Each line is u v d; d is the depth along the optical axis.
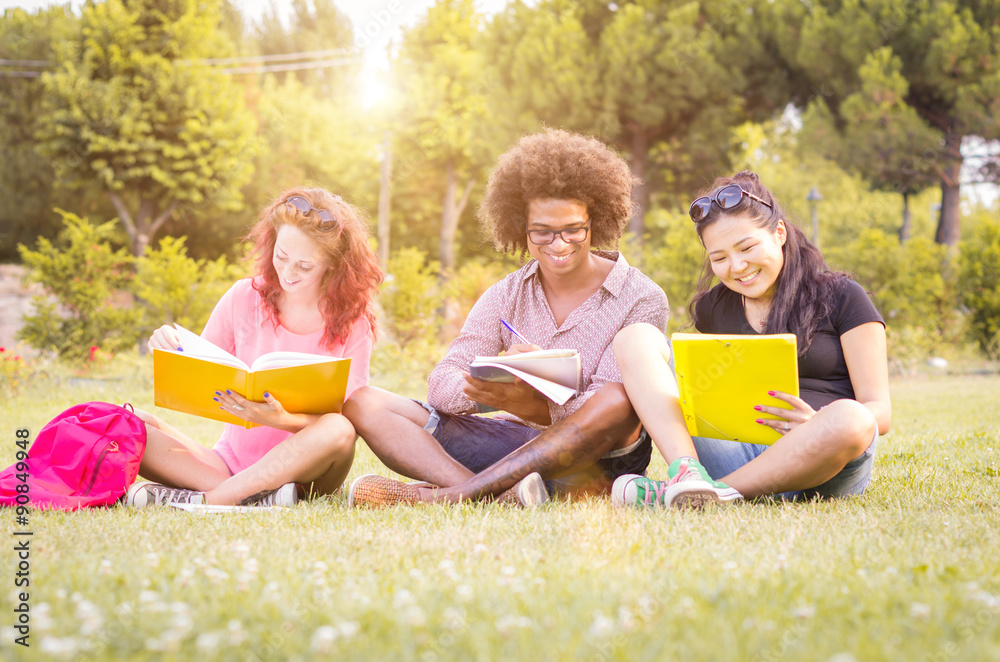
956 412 5.64
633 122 15.57
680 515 2.03
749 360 2.06
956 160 13.95
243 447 2.62
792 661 1.01
